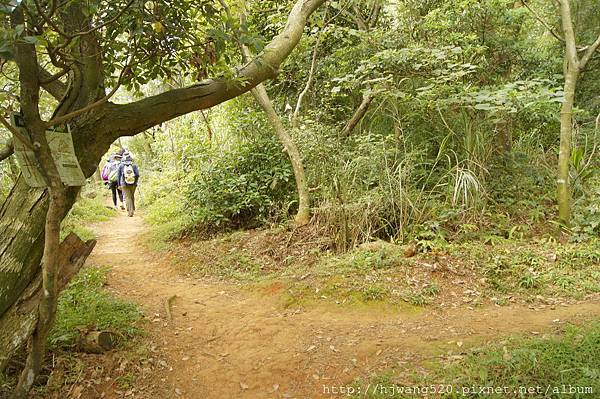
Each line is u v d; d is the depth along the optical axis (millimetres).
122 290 5520
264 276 5895
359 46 8016
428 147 7773
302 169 7168
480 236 6152
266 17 8828
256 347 3982
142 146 20688
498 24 8016
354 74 7387
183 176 11250
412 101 7301
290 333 4188
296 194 7809
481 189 6664
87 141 2891
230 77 3148
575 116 8773
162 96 3146
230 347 4008
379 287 4945
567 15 6426
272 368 3615
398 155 7285
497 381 2922
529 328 3898
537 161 7785
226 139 9180
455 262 5445
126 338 3893
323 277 5289
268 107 7309
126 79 3246
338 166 7121
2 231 2789
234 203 7930
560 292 4828
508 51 8227
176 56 3291
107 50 3059
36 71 2295
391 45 7691
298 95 9539
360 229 6277
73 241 3049
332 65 8812
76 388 3176
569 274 5203
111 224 10977
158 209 10984
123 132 3035
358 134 8586
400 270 5328
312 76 8625
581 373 2867
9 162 8516
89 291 4984
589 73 9156
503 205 6988
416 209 6293
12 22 2184
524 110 7141
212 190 8109
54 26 2232
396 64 7051
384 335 4055
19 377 2982
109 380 3336
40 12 2152
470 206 6457
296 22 3998
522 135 8484
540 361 3064
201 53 3287
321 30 8141
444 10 7844
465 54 7402
